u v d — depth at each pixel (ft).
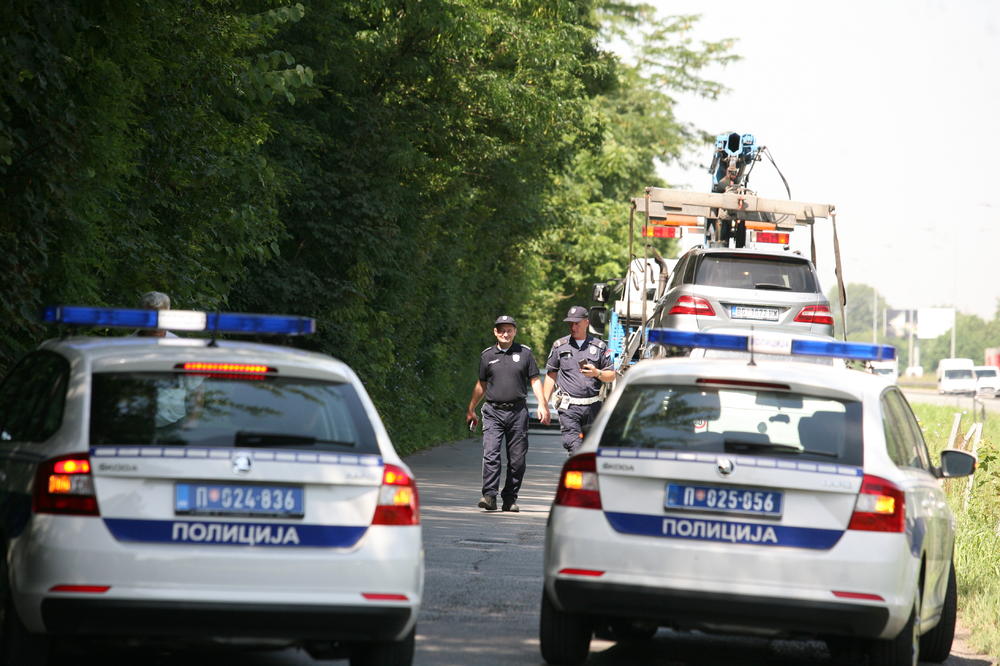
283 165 293.43
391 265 347.56
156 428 83.46
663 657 108.06
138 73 179.73
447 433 442.09
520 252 605.31
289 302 303.27
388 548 83.92
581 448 98.84
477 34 324.80
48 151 148.36
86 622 79.15
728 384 98.68
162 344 92.17
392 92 342.64
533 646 107.45
